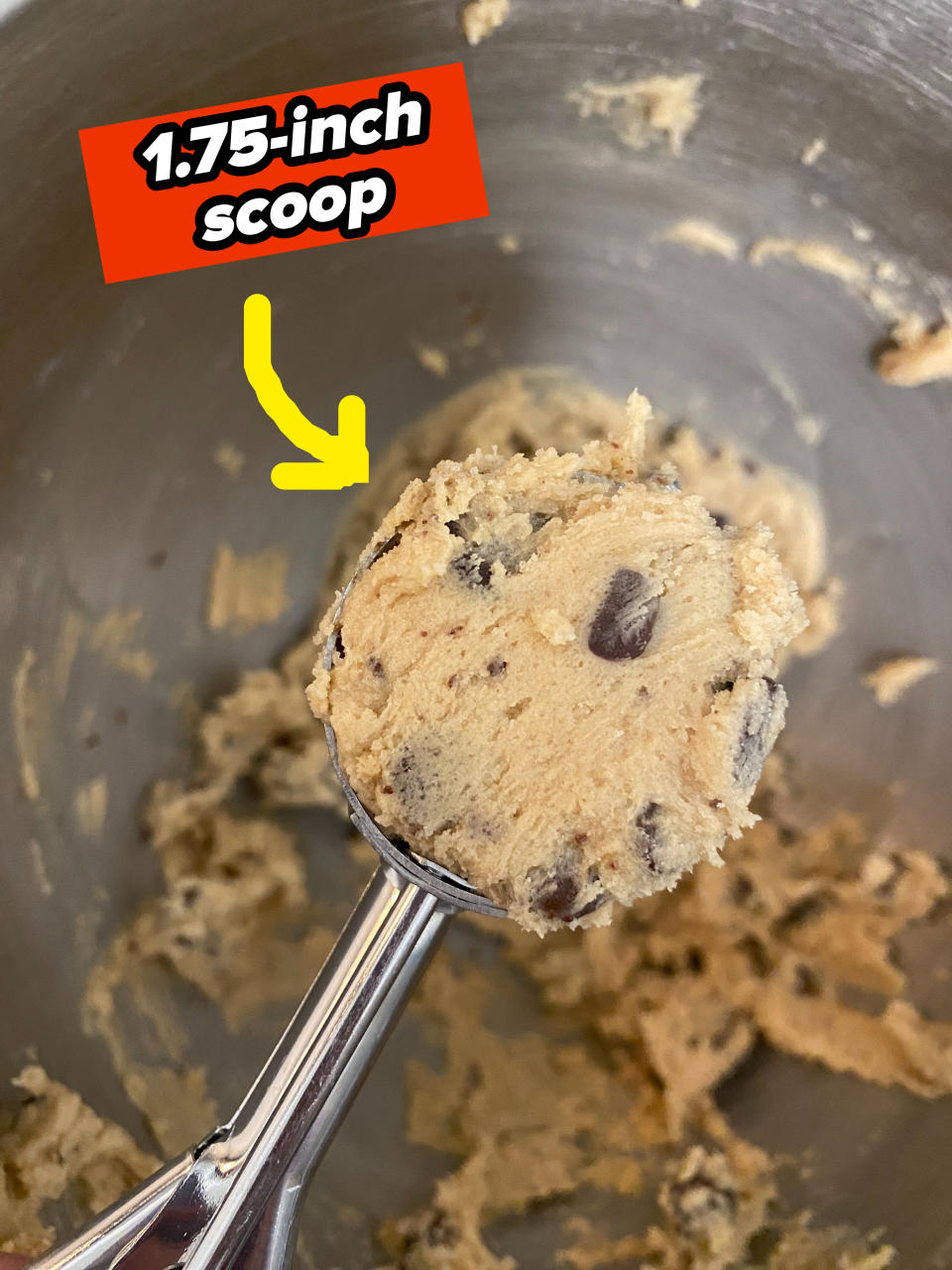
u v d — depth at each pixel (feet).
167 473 0.43
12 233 0.36
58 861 0.42
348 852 0.47
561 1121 0.43
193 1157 0.30
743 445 0.45
